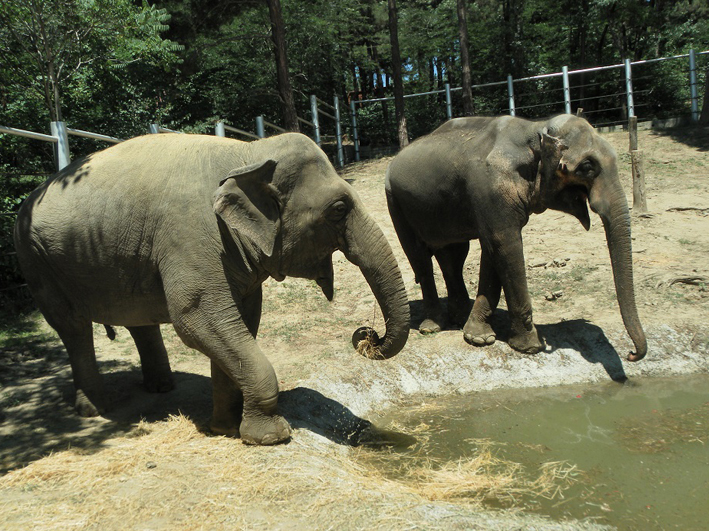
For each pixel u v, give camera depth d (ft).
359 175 50.83
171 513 10.57
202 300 12.96
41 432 14.44
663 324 20.75
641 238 29.53
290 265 13.42
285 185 12.82
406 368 19.35
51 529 10.07
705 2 71.56
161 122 53.62
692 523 11.32
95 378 15.57
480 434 15.89
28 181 31.24
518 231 19.48
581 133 18.42
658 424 15.99
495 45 75.51
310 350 20.52
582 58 71.41
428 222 21.56
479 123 20.84
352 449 15.02
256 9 67.36
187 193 13.19
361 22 79.36
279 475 11.89
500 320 22.66
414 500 11.31
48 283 14.78
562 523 11.03
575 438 15.40
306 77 68.33
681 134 50.47
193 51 60.18
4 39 35.81
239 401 14.35
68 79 41.14
